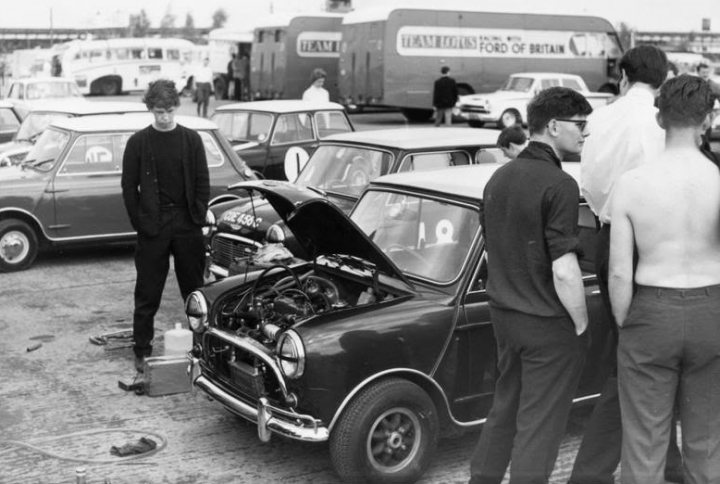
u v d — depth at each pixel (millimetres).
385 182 5805
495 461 4324
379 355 4684
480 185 5395
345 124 13758
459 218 5203
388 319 4758
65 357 7215
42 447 5430
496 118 28031
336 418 4633
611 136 4383
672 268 3697
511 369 4254
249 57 41062
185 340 6480
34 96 22016
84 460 5246
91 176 10414
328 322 4703
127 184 6469
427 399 4820
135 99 41219
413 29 29438
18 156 12156
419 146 7941
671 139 3771
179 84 44219
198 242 6680
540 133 4109
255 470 5137
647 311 3734
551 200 3971
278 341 4695
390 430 4777
